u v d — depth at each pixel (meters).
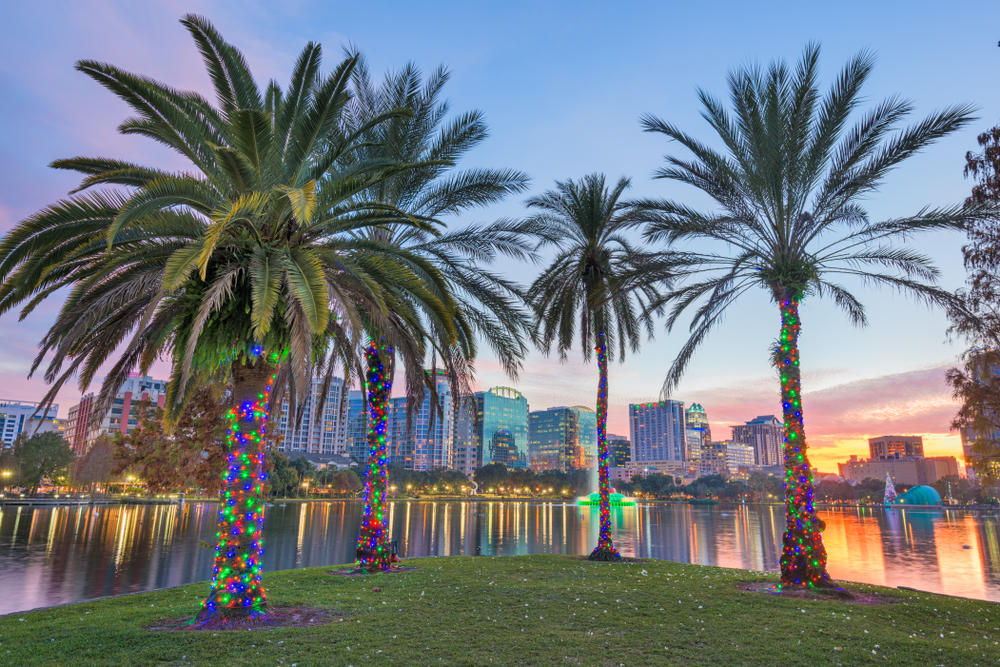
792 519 15.71
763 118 17.45
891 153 15.90
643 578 17.12
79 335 10.66
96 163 11.99
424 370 15.83
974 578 28.20
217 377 14.73
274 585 15.40
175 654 8.66
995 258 17.08
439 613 11.64
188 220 11.67
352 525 56.53
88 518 60.19
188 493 119.25
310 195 9.26
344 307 11.47
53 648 9.05
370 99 19.98
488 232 19.34
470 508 131.25
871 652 9.02
